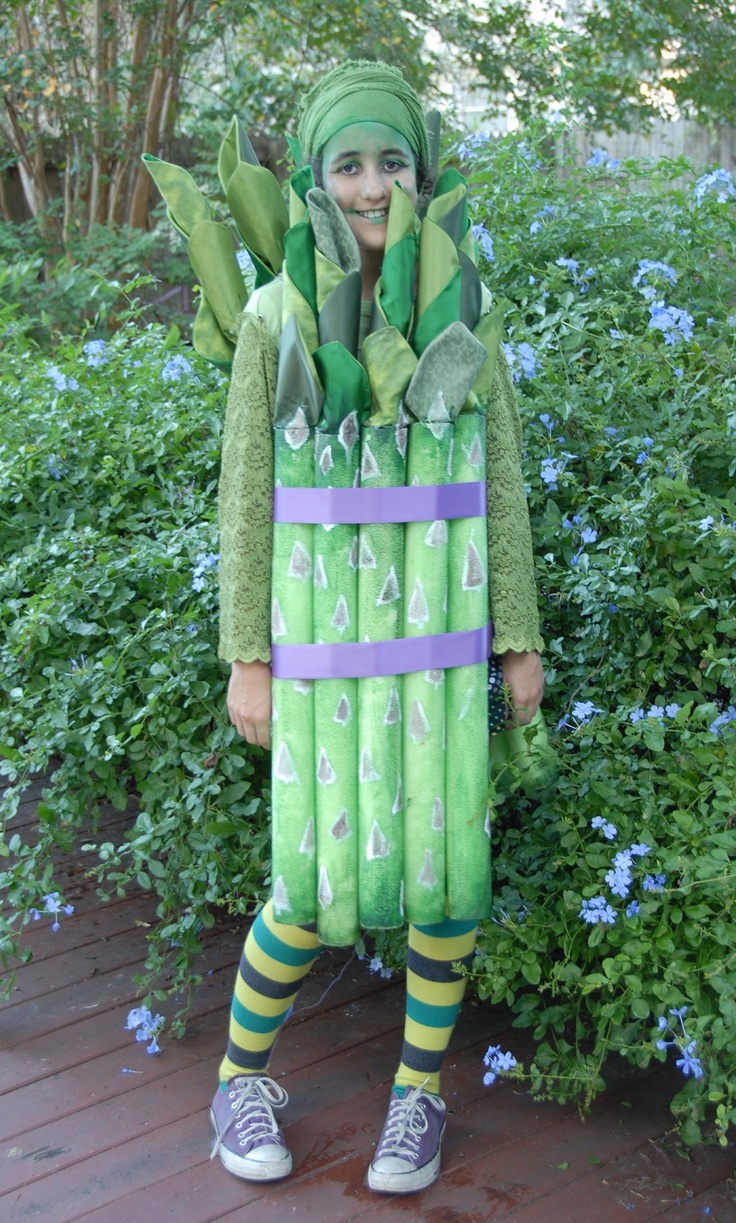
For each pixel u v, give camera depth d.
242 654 1.63
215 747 2.12
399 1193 1.81
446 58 6.96
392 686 1.62
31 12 6.53
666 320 2.34
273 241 1.78
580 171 3.17
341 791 1.63
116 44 6.71
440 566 1.63
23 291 5.61
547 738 1.96
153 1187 1.85
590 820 1.97
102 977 2.43
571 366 2.46
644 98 6.25
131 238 6.23
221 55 7.61
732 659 1.99
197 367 3.04
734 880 1.76
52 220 6.97
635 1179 1.85
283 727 1.64
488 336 1.65
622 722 2.01
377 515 1.59
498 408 1.73
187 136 6.98
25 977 2.43
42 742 2.21
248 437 1.62
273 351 1.63
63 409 2.83
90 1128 1.98
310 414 1.58
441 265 1.59
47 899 2.19
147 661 2.27
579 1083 1.94
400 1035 2.22
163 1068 2.13
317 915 1.68
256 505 1.62
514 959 1.90
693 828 1.78
